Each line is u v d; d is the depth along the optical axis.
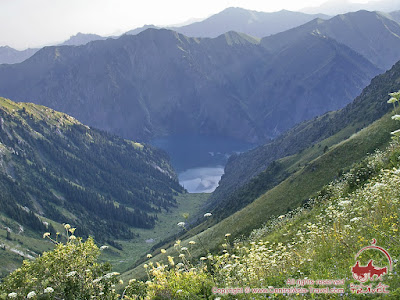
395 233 8.71
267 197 78.94
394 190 11.62
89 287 11.80
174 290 9.35
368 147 62.47
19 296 11.44
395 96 7.80
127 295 10.73
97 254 12.85
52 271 11.95
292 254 12.07
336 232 11.58
